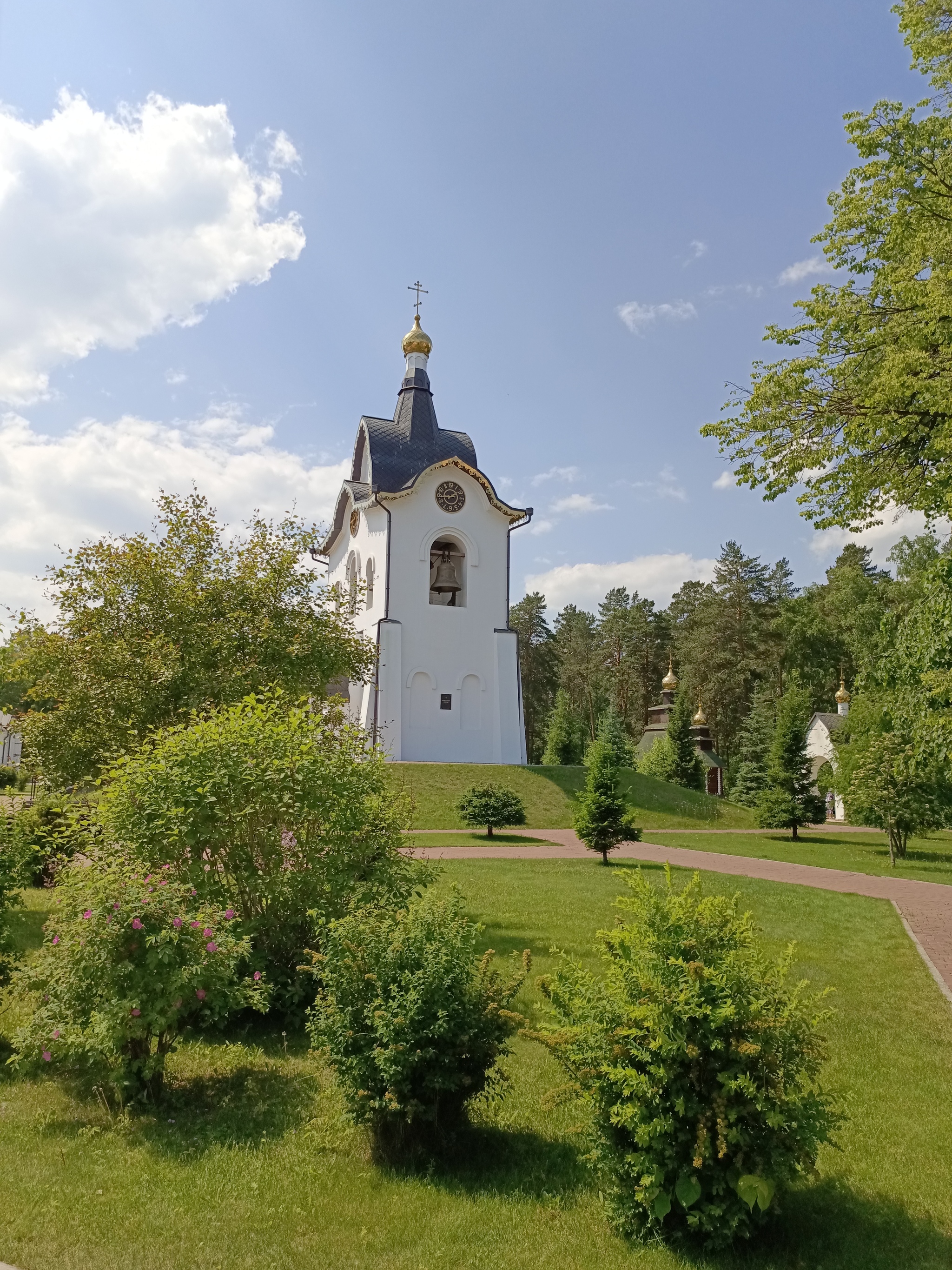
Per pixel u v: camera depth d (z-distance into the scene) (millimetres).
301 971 7648
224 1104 5918
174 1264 4039
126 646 12094
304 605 14133
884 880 19719
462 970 5328
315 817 8289
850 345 10445
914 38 11992
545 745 58469
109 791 8438
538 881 16516
